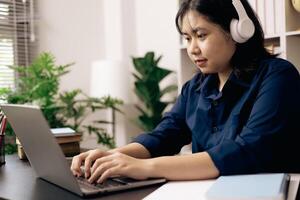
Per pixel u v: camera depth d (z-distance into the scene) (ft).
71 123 9.36
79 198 2.40
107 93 9.22
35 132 2.51
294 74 3.30
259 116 3.02
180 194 2.33
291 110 3.08
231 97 3.49
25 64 10.04
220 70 3.51
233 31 3.24
